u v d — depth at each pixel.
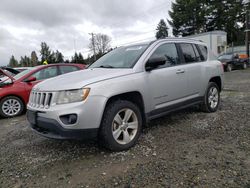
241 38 47.97
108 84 3.79
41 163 3.74
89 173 3.33
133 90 4.09
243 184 2.85
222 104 6.97
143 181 3.04
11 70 8.35
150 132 4.80
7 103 7.29
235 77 15.74
